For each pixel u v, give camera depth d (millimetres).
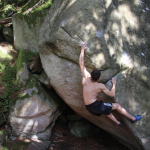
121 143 5398
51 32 3887
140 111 3760
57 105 5227
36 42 5992
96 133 5758
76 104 4379
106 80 3582
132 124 3727
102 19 3549
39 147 4566
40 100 4859
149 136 3768
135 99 3744
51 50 3988
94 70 3328
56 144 5070
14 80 5223
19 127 4742
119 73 3600
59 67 4004
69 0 3771
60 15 3863
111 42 3578
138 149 4574
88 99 3484
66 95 4285
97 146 5223
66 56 3787
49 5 5883
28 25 5996
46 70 4199
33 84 5027
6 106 4812
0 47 6234
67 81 4031
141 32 3889
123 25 3750
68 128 5875
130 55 3729
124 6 3814
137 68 3738
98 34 3492
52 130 5594
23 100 4781
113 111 3879
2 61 5734
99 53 3498
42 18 5742
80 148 5055
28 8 6570
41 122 4910
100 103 3479
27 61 5457
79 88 4004
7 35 6629
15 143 4473
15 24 6238
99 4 3531
